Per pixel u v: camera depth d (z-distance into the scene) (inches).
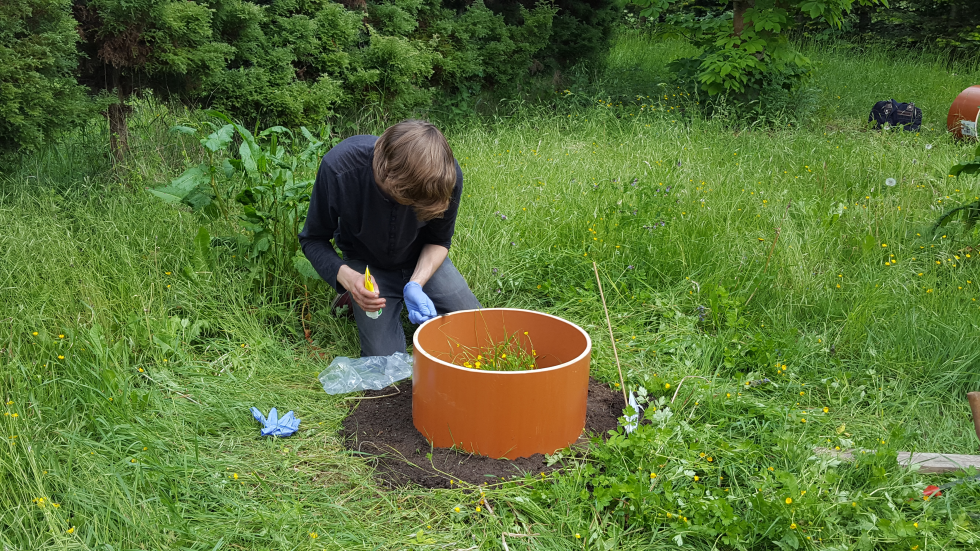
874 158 205.0
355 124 215.3
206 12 165.8
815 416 92.8
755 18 269.1
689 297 127.0
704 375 103.8
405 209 91.6
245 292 119.8
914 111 273.1
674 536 71.2
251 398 96.4
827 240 147.9
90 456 79.4
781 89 277.9
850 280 133.4
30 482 73.5
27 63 135.1
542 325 95.0
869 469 80.0
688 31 307.0
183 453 82.7
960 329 111.0
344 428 91.1
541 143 220.7
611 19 330.0
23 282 110.0
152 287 112.3
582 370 83.8
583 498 74.6
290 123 193.3
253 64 193.6
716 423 92.0
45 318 101.9
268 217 116.5
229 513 73.4
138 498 75.3
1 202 136.6
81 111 146.9
